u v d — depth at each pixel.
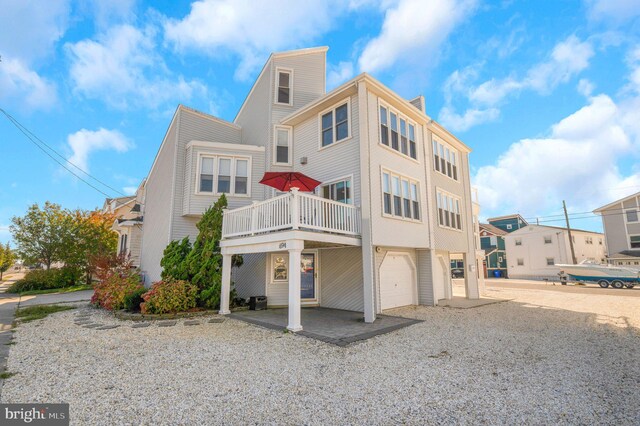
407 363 4.90
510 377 4.27
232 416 3.18
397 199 10.74
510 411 3.29
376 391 3.82
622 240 28.20
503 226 41.88
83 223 19.31
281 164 12.34
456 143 15.02
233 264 10.59
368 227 9.03
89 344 5.94
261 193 12.39
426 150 12.61
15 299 13.26
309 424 3.04
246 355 5.29
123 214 24.59
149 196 15.93
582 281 22.73
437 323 8.25
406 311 10.45
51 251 18.36
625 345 5.93
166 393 3.73
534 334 6.91
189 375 4.34
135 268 15.29
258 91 13.75
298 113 11.65
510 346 5.89
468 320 8.70
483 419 3.12
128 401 3.51
